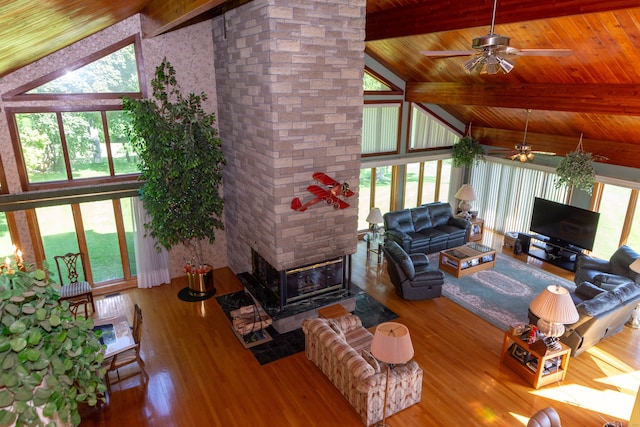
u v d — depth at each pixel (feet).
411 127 36.32
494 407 17.21
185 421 16.46
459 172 41.09
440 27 20.93
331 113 20.17
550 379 18.52
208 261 29.07
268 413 16.85
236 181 24.94
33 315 5.19
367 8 24.40
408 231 33.22
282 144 19.33
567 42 18.84
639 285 22.95
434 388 18.24
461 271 28.68
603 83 20.61
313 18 18.44
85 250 25.04
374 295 26.35
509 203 37.17
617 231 30.73
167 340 21.56
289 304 22.58
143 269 26.30
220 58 24.09
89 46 22.40
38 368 4.96
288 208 20.39
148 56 23.56
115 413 16.80
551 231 31.96
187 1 14.29
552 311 17.10
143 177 23.00
